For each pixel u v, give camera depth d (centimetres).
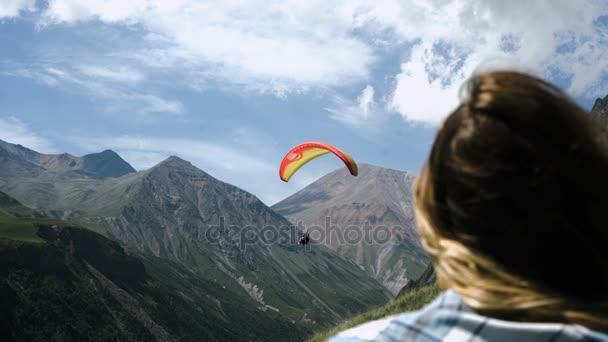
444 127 166
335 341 174
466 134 158
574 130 155
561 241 149
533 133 153
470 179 154
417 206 167
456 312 159
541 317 148
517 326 148
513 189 150
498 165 152
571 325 147
